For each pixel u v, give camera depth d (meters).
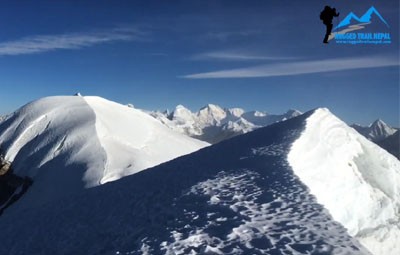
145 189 21.88
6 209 62.53
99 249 14.09
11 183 68.56
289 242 10.26
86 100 94.00
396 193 29.09
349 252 9.30
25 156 73.62
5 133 82.69
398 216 26.38
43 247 17.36
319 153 25.48
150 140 85.88
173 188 19.69
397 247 24.19
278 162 20.23
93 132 75.25
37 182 65.25
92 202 23.09
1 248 19.64
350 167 27.19
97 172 60.53
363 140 32.44
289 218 12.09
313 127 29.14
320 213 12.39
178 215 14.61
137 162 65.50
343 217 22.20
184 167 25.97
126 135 81.88
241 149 27.17
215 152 29.55
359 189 25.25
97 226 17.52
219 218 13.02
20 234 21.14
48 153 71.50
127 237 14.19
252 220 12.30
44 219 22.89
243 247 10.45
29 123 83.44
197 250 10.81
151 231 13.77
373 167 30.17
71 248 15.74
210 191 16.80
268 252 9.87
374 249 23.05
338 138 30.03
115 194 23.19
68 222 20.20
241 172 19.72
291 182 16.22
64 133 76.69
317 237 10.43
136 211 17.61
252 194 15.33
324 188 21.42
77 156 67.88
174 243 11.62
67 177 62.19
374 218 24.56
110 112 93.12
